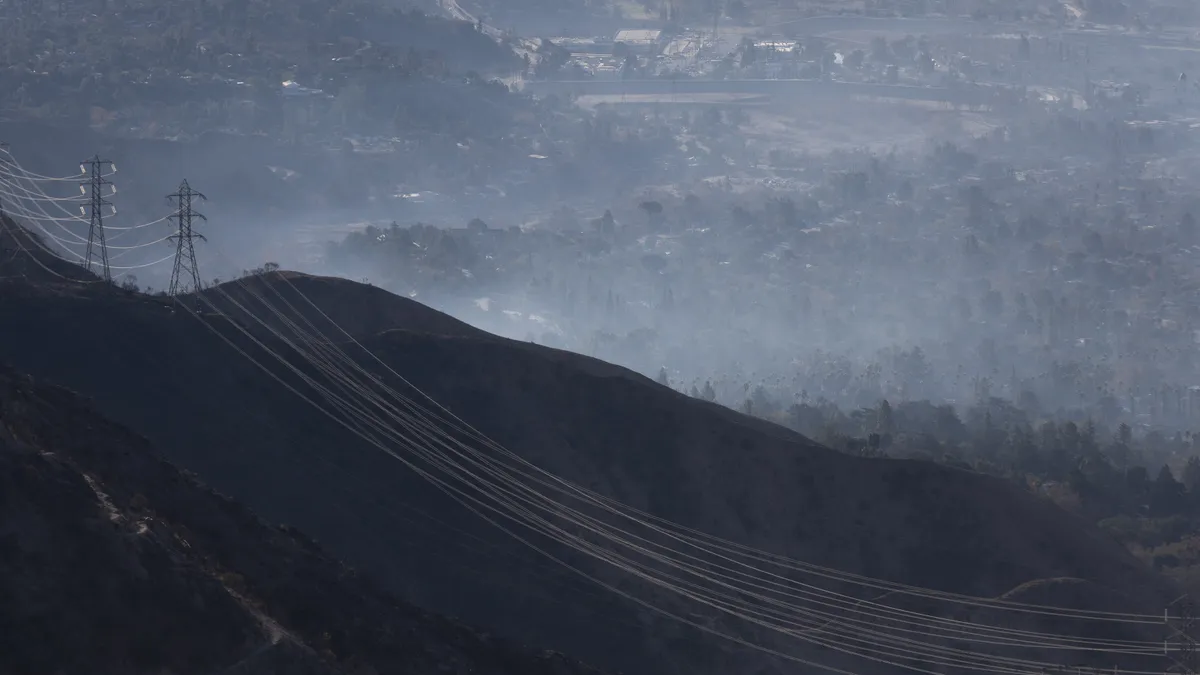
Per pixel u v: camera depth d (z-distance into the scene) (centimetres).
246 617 12769
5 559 11838
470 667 14875
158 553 12694
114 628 11869
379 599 15512
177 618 12262
